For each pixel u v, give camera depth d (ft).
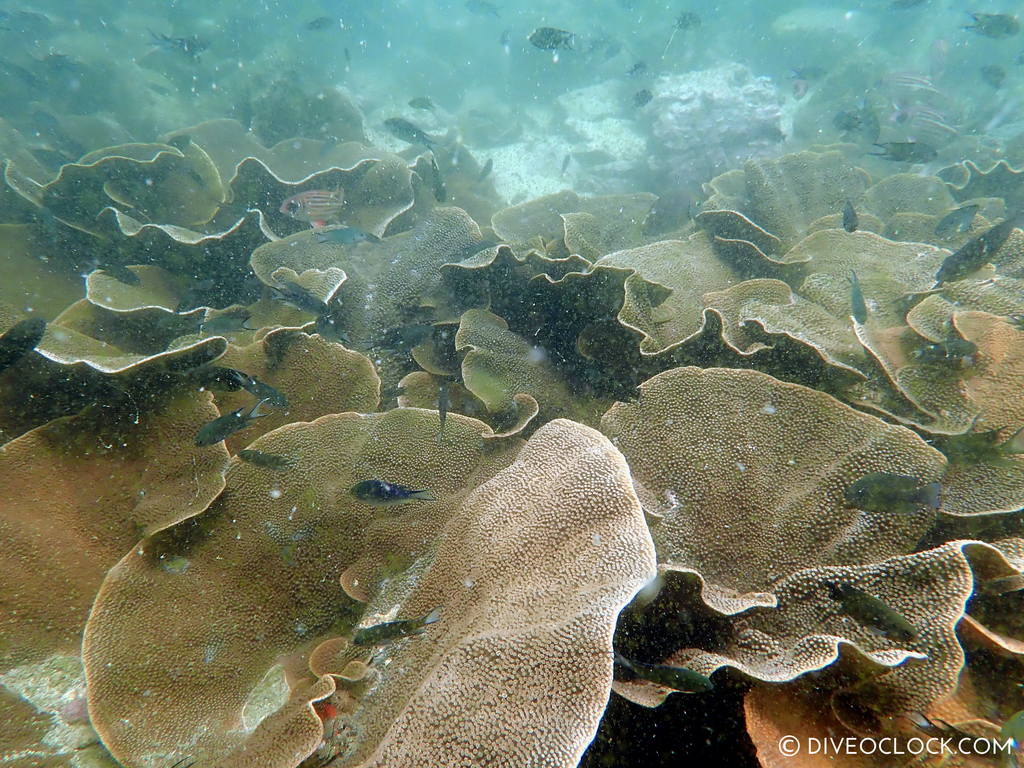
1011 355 2.49
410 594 2.01
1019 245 3.50
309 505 2.32
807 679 1.73
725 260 3.93
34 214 4.09
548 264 3.41
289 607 2.21
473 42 16.34
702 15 16.02
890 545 2.00
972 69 13.89
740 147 9.41
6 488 2.20
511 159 11.10
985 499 2.09
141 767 1.80
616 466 1.84
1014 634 1.82
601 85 13.93
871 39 15.65
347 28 16.11
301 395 2.92
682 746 1.76
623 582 1.59
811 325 2.88
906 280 3.32
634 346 3.05
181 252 3.99
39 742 1.85
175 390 2.46
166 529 2.16
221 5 13.38
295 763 1.61
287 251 4.00
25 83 8.88
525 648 1.57
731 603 1.86
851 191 5.08
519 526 1.86
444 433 2.55
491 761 1.46
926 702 1.63
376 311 3.78
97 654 1.91
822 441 2.21
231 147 6.43
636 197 5.73
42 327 2.36
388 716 1.69
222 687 2.01
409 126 6.08
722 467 2.26
